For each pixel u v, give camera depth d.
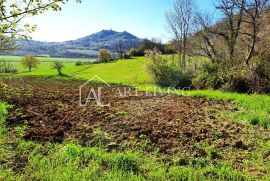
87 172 8.20
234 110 17.05
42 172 8.20
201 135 11.54
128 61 83.88
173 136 11.43
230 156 9.79
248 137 11.62
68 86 34.84
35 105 17.95
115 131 12.08
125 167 8.57
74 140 10.74
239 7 31.22
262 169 8.85
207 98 22.45
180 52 49.88
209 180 8.01
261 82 26.62
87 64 92.62
